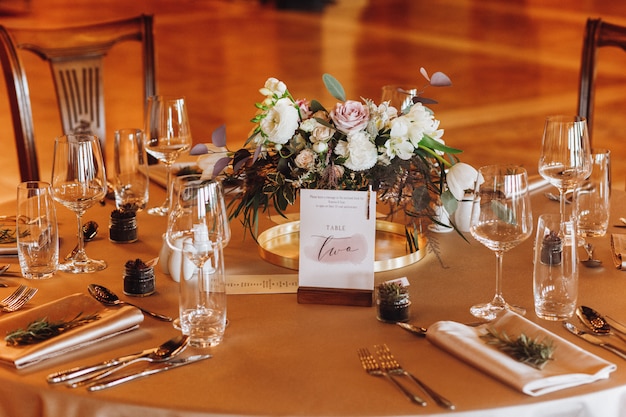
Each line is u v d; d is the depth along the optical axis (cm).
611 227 215
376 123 182
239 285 179
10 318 162
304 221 173
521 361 143
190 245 152
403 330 160
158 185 254
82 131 313
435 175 194
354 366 145
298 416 130
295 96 679
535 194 242
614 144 561
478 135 576
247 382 140
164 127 234
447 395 135
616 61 791
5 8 1064
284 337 157
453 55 823
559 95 680
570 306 163
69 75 308
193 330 153
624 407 139
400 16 1048
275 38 909
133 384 139
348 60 803
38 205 183
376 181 185
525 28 966
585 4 1129
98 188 193
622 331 157
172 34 929
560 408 134
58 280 184
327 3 1118
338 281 174
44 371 145
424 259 196
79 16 1037
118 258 198
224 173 196
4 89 707
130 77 736
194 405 133
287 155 185
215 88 700
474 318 164
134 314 159
